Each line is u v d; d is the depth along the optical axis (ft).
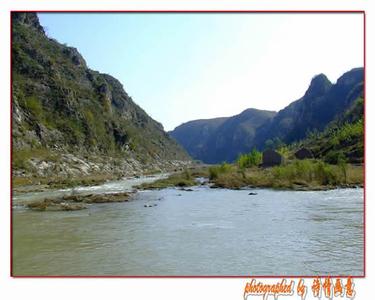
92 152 402.31
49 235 80.69
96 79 600.80
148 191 185.16
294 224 89.45
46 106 391.65
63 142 362.33
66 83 471.62
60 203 131.85
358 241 72.23
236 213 107.45
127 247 69.97
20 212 114.42
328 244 70.33
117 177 312.29
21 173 247.70
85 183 236.84
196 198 148.97
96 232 83.41
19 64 411.54
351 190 170.71
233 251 66.18
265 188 191.21
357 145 374.43
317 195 151.33
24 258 63.46
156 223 93.35
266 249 67.31
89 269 57.41
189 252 65.98
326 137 569.64
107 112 533.14
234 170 280.92
